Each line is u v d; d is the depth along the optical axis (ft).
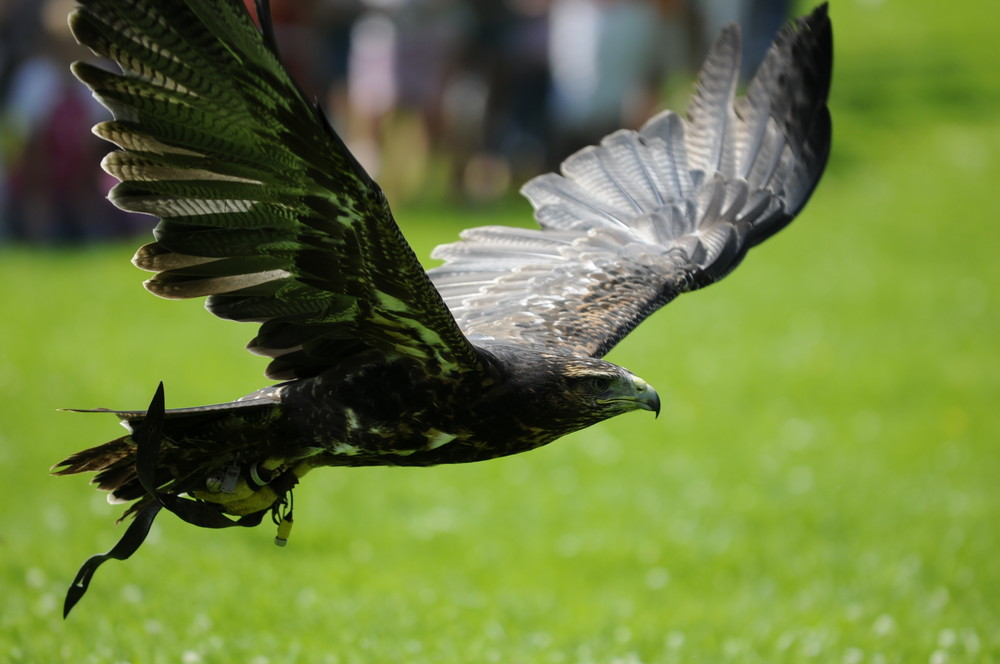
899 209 104.99
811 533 50.70
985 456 59.52
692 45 99.19
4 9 89.92
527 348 27.73
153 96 22.38
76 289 81.20
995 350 75.10
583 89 90.02
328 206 23.08
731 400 66.28
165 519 48.75
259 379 67.36
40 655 32.91
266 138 22.38
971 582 44.57
